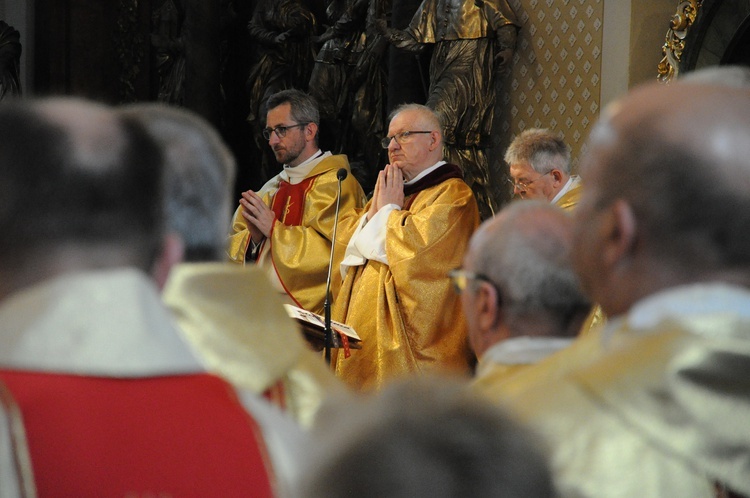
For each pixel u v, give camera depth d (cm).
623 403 360
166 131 503
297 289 1538
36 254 346
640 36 1870
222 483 346
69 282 349
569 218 523
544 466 233
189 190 499
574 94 1945
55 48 2761
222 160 514
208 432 352
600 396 365
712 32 1736
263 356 508
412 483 223
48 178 342
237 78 2641
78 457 328
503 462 229
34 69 2798
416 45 1962
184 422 349
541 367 418
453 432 229
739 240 370
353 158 2288
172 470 340
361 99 2228
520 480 228
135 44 2758
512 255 505
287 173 1673
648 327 376
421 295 1394
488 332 515
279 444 380
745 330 358
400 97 2094
